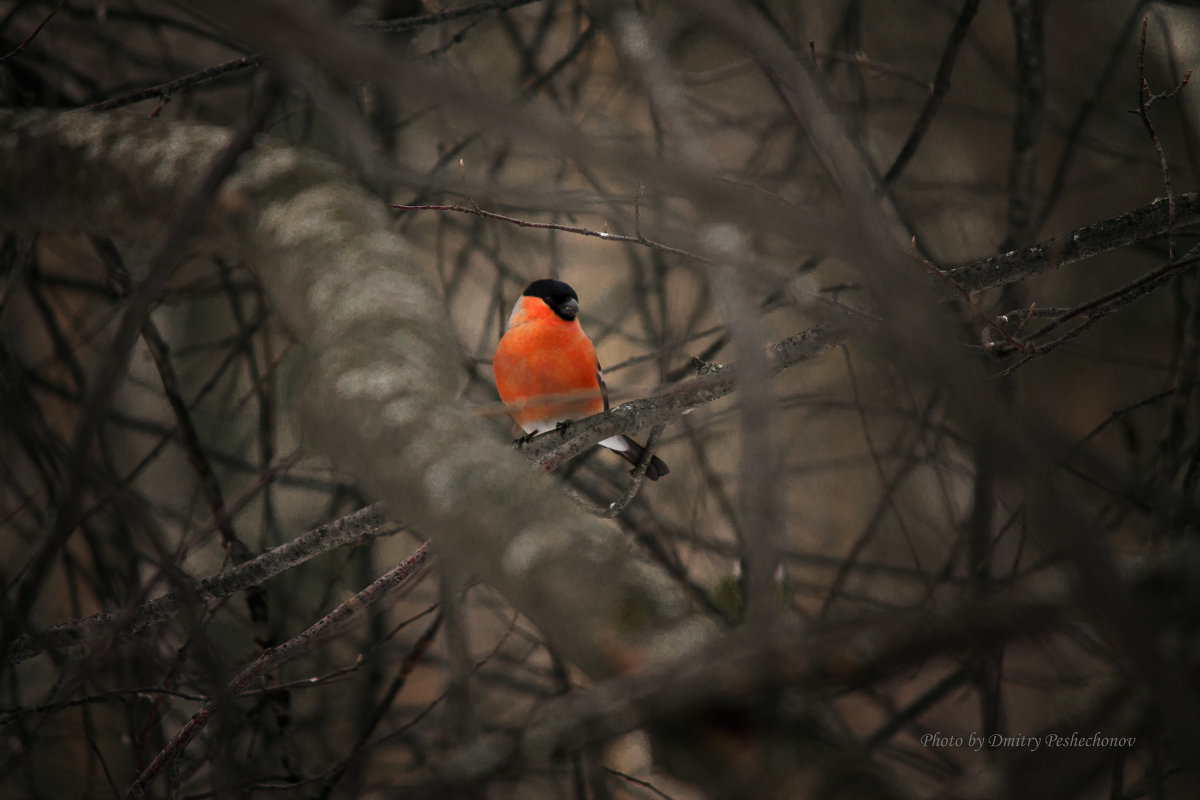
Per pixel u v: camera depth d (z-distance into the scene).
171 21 12.40
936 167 17.52
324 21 2.65
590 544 3.35
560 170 11.45
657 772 3.56
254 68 9.69
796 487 16.86
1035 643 4.00
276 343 15.54
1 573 12.12
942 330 3.03
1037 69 10.82
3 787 11.80
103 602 10.99
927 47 17.17
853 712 10.66
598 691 2.94
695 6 3.52
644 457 8.66
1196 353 7.41
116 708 12.11
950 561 9.88
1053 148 16.89
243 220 5.47
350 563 14.55
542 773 10.70
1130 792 7.38
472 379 12.85
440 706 12.05
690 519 13.55
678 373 11.98
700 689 2.87
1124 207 16.55
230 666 11.22
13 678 10.08
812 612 12.70
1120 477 5.22
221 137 6.00
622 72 13.88
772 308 8.91
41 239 12.15
